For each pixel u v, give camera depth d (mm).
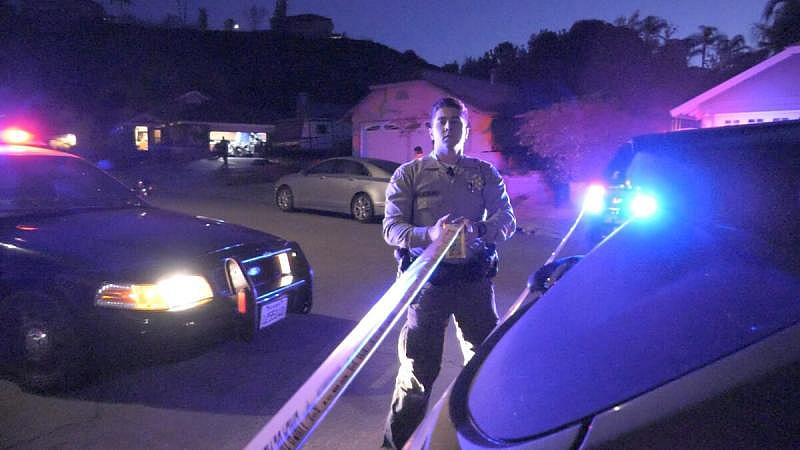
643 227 1797
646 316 1321
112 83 43938
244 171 28062
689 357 1113
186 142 43875
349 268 8219
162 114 43812
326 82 79562
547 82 32375
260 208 15750
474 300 3031
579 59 32875
